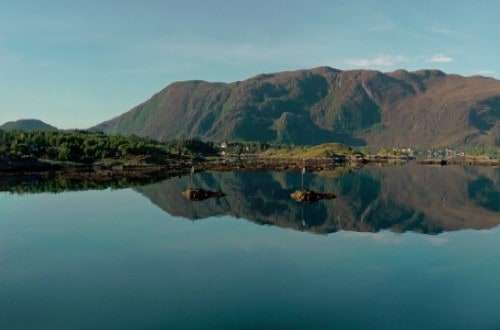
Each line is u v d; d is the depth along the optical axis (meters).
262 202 112.75
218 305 44.38
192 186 148.12
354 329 39.44
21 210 99.62
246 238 72.94
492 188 152.50
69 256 61.81
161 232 77.31
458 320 41.38
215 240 71.56
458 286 50.22
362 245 68.62
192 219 89.81
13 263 58.53
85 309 43.34
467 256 62.34
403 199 121.44
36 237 73.31
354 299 46.16
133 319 41.12
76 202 111.94
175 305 44.34
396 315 42.41
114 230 78.94
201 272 54.69
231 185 153.50
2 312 42.78
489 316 42.28
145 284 50.34
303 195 118.56
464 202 117.00
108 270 55.47
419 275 53.97
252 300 45.66
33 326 39.81
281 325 40.09
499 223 87.50
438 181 176.75
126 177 181.12
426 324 40.62
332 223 86.31
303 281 51.53
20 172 192.62
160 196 123.19
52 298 46.16
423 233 77.88
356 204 110.75
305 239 72.56
